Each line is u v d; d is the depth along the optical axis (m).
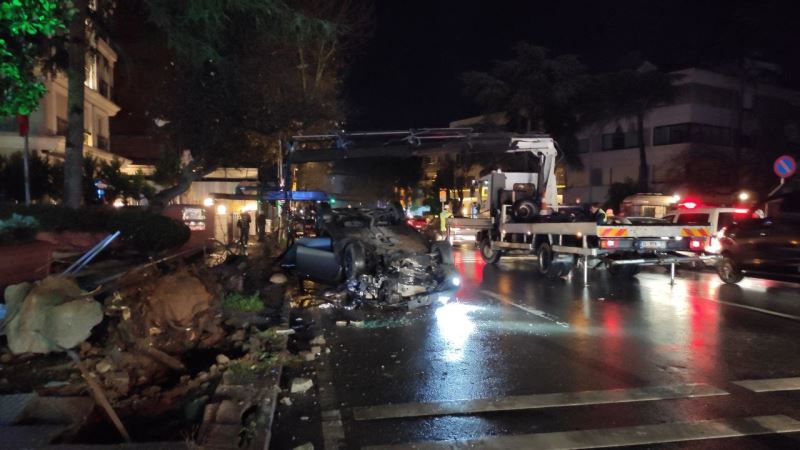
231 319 8.69
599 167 49.53
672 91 43.31
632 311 10.19
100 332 6.90
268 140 21.42
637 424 5.11
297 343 8.02
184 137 19.22
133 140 35.53
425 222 40.78
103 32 17.14
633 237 12.91
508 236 17.31
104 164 24.55
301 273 12.63
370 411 5.47
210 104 17.81
